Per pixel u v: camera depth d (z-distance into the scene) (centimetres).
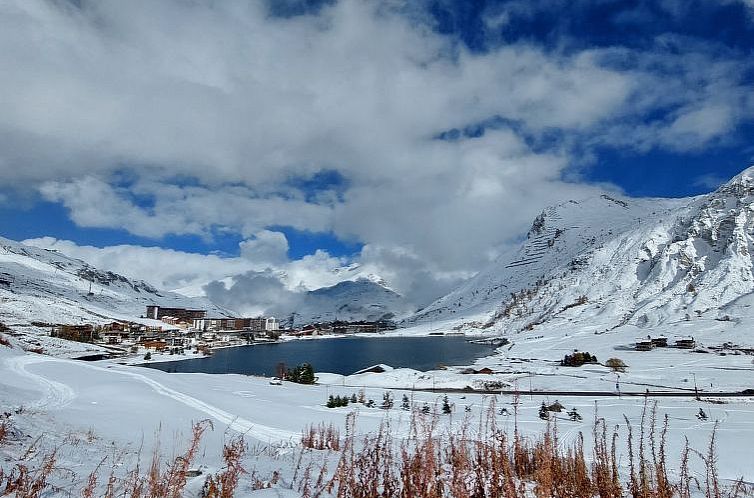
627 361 11731
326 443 1762
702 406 6259
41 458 1003
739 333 13800
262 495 643
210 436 2431
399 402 6003
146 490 734
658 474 751
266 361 15275
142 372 5456
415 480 604
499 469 648
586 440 2962
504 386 8806
